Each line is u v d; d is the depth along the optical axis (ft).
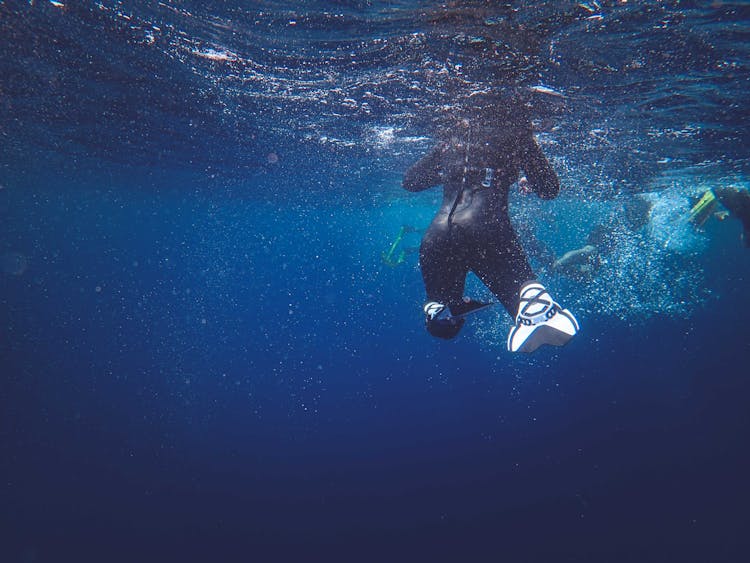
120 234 172.65
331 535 25.08
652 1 12.88
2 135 43.91
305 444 37.76
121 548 23.86
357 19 15.11
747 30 14.46
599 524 24.32
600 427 37.22
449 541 24.06
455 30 15.15
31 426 42.04
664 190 45.68
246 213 96.12
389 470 32.68
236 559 23.06
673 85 19.47
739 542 21.59
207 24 17.20
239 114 30.14
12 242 234.38
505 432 38.24
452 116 23.61
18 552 23.34
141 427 41.93
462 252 10.23
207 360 82.53
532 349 8.38
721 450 30.60
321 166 45.75
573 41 15.42
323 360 82.48
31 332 128.67
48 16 18.71
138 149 45.01
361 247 178.40
